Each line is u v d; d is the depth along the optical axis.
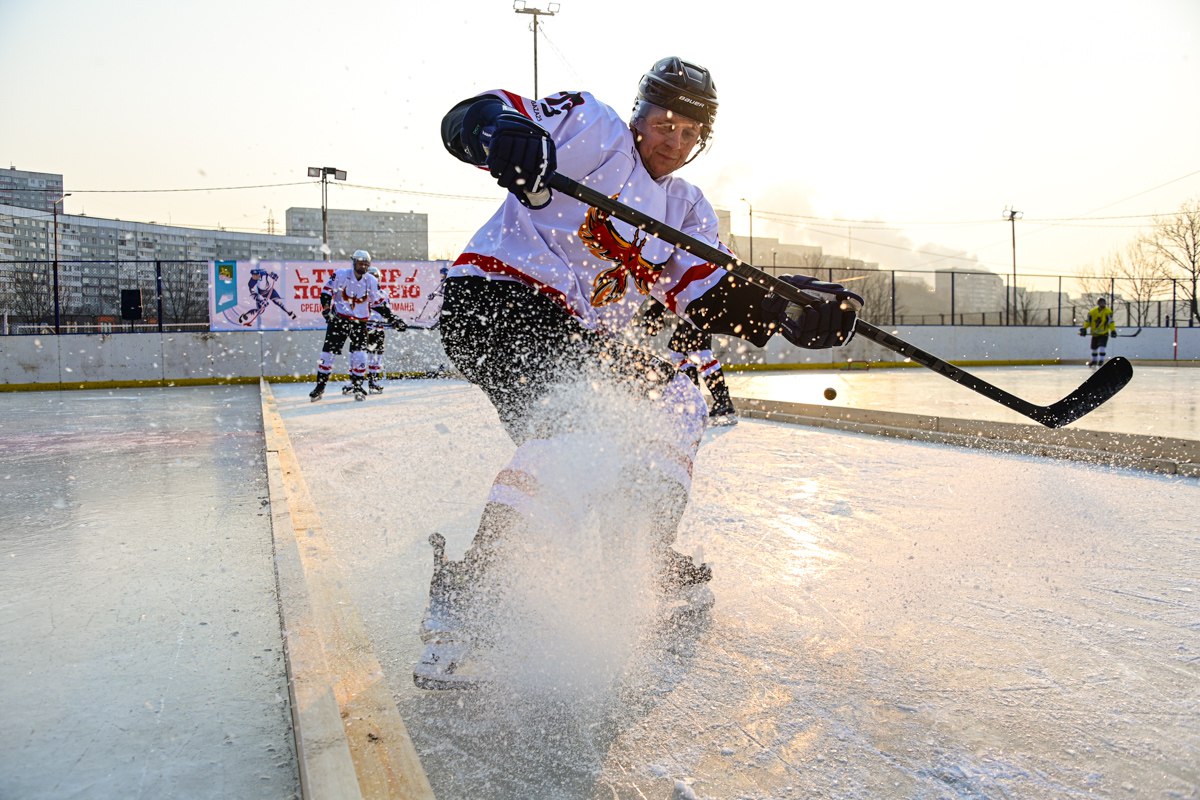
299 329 13.87
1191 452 4.11
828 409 6.53
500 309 1.73
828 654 1.79
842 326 1.88
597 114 1.77
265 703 1.54
